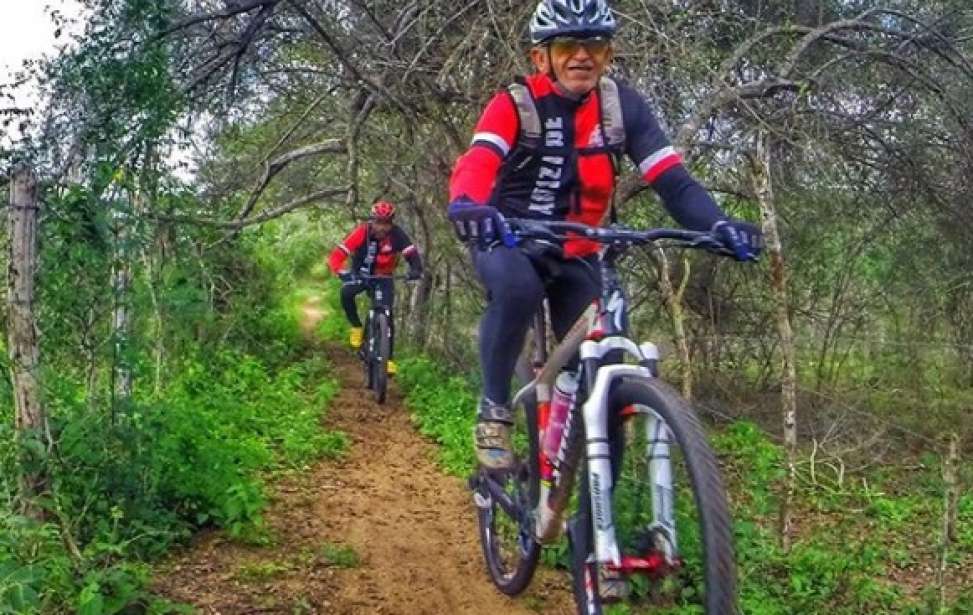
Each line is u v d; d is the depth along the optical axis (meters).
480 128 3.94
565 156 4.00
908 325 13.02
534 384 4.43
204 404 9.19
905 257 11.80
